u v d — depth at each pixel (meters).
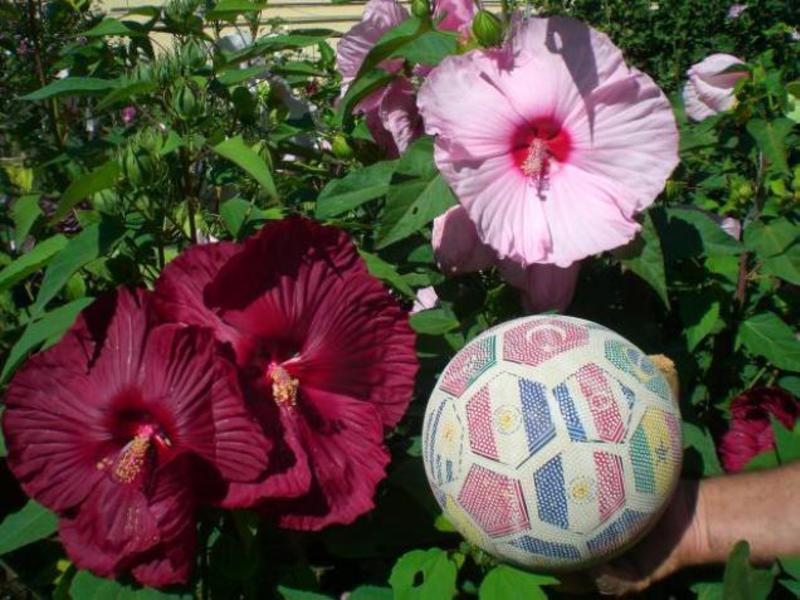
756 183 1.44
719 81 1.54
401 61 1.26
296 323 0.93
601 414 0.86
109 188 1.02
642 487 0.86
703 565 1.04
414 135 1.25
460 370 0.92
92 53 1.42
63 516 0.93
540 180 1.04
